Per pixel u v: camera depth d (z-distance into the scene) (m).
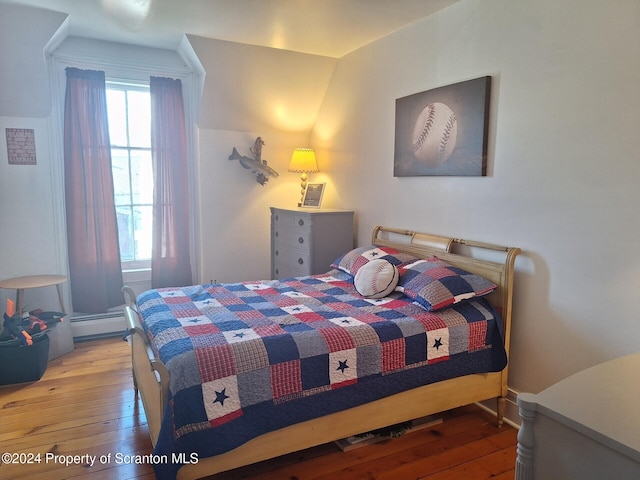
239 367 1.75
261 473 2.06
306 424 1.90
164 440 1.55
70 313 3.72
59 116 3.51
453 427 2.47
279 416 1.82
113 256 3.78
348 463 2.14
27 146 3.38
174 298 2.59
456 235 2.77
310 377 1.88
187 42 3.43
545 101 2.21
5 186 3.34
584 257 2.09
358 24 3.03
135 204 3.94
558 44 2.14
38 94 3.28
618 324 1.98
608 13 1.94
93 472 2.05
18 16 2.88
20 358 2.91
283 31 3.21
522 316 2.40
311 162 4.05
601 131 1.99
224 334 1.93
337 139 3.96
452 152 2.72
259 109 4.02
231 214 4.19
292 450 1.88
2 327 3.32
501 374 2.42
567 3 2.09
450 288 2.35
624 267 1.94
